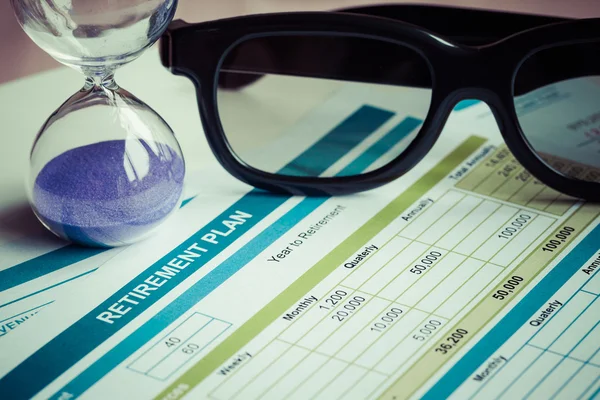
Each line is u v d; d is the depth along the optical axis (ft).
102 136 1.85
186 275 1.81
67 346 1.60
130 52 1.81
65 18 1.68
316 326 1.63
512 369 1.50
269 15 2.09
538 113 2.09
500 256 1.84
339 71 2.35
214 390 1.48
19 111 2.44
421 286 1.74
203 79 2.08
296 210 2.05
